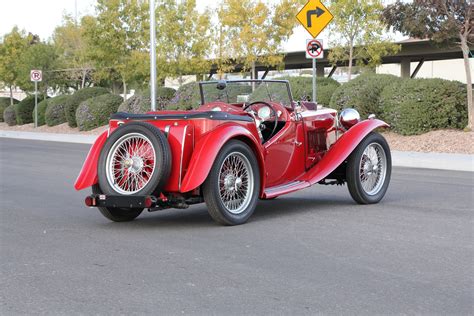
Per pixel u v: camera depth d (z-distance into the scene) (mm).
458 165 13102
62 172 12953
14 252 5809
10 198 9375
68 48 46969
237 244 6023
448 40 18859
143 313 4078
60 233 6699
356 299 4309
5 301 4355
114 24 31312
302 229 6699
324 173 7945
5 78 43938
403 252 5605
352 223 6992
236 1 28641
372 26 23578
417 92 17094
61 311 4141
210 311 4102
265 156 7562
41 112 34875
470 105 17047
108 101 28625
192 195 6863
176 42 29797
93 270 5137
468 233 6379
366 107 18141
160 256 5586
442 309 4102
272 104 8055
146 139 6602
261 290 4535
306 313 4039
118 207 6898
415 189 9789
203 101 8297
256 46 28859
